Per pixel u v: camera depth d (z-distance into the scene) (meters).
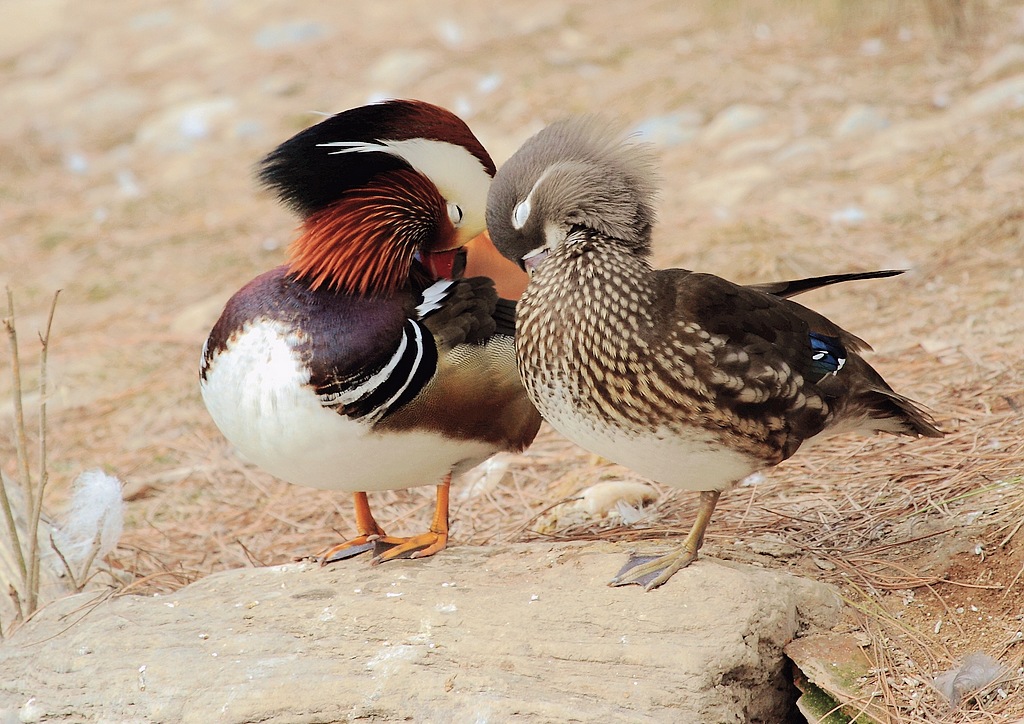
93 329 13.44
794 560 7.02
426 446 6.77
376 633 6.35
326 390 6.50
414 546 7.07
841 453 8.48
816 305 10.90
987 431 8.14
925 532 7.09
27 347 13.15
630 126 15.88
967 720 5.64
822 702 6.00
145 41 22.98
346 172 6.91
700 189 13.77
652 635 6.00
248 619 6.64
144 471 10.59
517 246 6.63
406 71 18.98
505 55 19.00
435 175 7.17
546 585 6.48
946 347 9.63
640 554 6.58
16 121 20.52
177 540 9.42
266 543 9.20
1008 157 12.36
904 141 13.59
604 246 6.25
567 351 6.14
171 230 15.88
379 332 6.59
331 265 6.80
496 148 15.77
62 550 8.62
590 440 6.33
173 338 12.92
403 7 22.42
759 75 16.38
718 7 18.03
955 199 11.99
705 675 5.79
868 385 6.59
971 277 10.64
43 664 6.67
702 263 11.94
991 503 7.18
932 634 6.25
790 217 12.48
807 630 6.32
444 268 7.50
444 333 6.77
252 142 18.19
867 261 11.35
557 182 6.39
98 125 19.92
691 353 6.02
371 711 5.99
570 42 19.28
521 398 7.02
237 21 23.09
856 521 7.46
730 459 6.23
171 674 6.35
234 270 14.46
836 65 16.17
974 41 15.83
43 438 7.71
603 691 5.81
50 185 18.05
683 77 16.84
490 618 6.27
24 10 25.16
